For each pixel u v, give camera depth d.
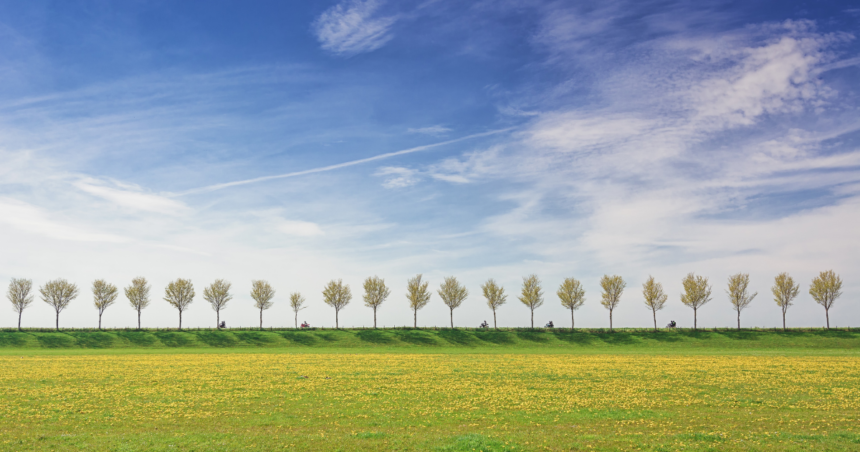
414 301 141.88
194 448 22.36
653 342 110.50
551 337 119.56
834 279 120.75
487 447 22.14
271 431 25.81
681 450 21.73
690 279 129.00
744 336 111.94
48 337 112.75
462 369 55.50
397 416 29.47
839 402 33.16
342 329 130.88
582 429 26.03
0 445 22.88
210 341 113.00
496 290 139.38
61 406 32.09
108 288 134.88
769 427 26.22
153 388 40.06
